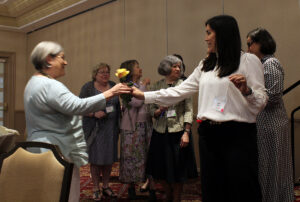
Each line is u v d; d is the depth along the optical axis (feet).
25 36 33.42
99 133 12.25
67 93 6.60
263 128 8.22
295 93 13.21
